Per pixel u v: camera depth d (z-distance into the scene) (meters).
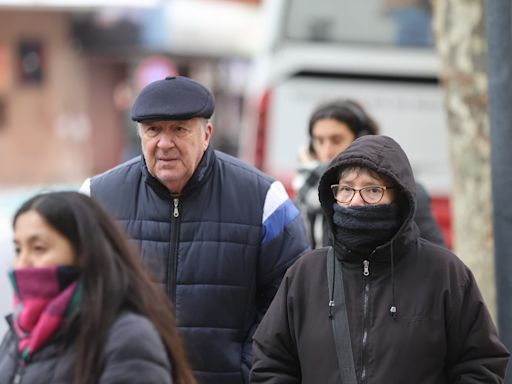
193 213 8.80
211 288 8.73
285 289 7.99
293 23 18.97
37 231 6.01
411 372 7.45
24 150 50.44
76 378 5.75
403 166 7.66
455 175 13.77
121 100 52.09
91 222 6.07
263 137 18.78
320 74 18.91
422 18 19.06
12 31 50.00
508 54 9.61
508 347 9.67
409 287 7.62
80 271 6.01
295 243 9.00
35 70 50.34
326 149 11.06
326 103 11.28
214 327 8.73
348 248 7.67
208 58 49.12
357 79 18.95
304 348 7.74
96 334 5.84
